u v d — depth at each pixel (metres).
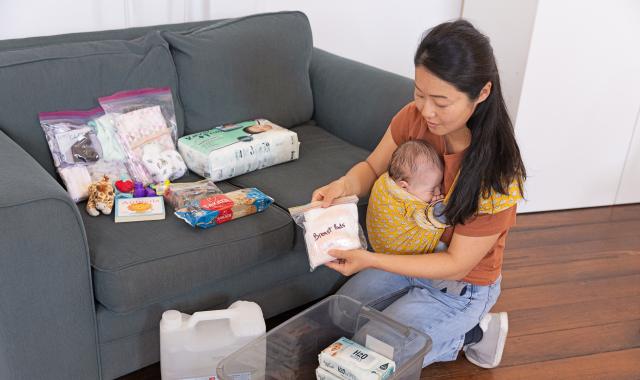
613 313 2.29
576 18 2.63
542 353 2.06
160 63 2.08
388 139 1.81
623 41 2.72
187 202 1.82
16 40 2.03
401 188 1.59
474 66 1.33
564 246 2.69
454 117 1.40
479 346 1.94
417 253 1.68
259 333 1.64
